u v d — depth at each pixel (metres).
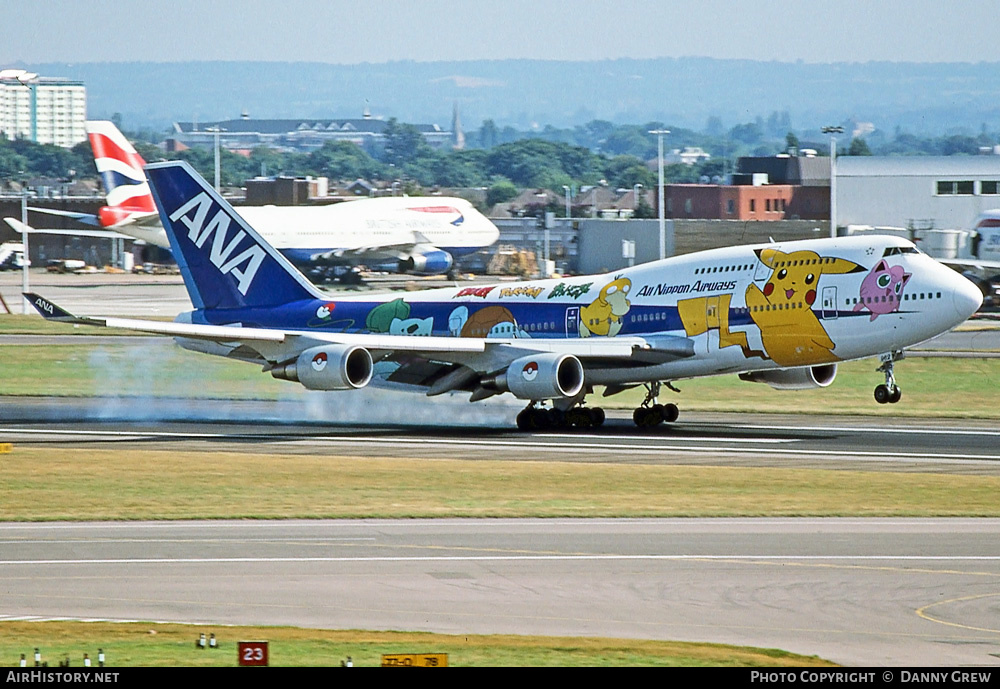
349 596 104.94
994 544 123.19
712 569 113.50
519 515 138.50
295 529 131.88
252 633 93.00
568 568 114.06
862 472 168.75
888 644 91.88
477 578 110.81
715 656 87.69
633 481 162.00
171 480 164.00
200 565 115.81
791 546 122.44
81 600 103.69
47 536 128.88
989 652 90.00
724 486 157.75
